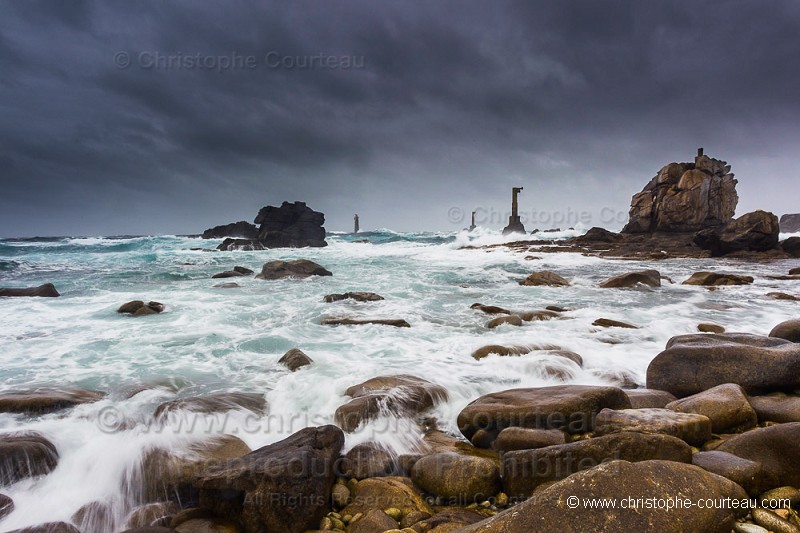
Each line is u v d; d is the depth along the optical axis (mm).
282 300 12594
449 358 6906
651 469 2727
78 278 18031
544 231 55719
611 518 2463
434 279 17938
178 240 51219
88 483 3734
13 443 3855
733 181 35594
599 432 4020
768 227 26781
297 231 45000
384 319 9406
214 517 3295
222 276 18906
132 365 6637
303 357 6539
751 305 11516
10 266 22344
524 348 7012
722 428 4254
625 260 26359
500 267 22656
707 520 2559
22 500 3516
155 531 3025
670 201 34438
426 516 3273
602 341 7766
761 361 5090
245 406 5062
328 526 3270
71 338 8156
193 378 6094
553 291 14492
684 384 5371
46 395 5059
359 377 5961
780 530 2680
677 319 9516
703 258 26719
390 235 77750
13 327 9016
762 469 3193
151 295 13391
